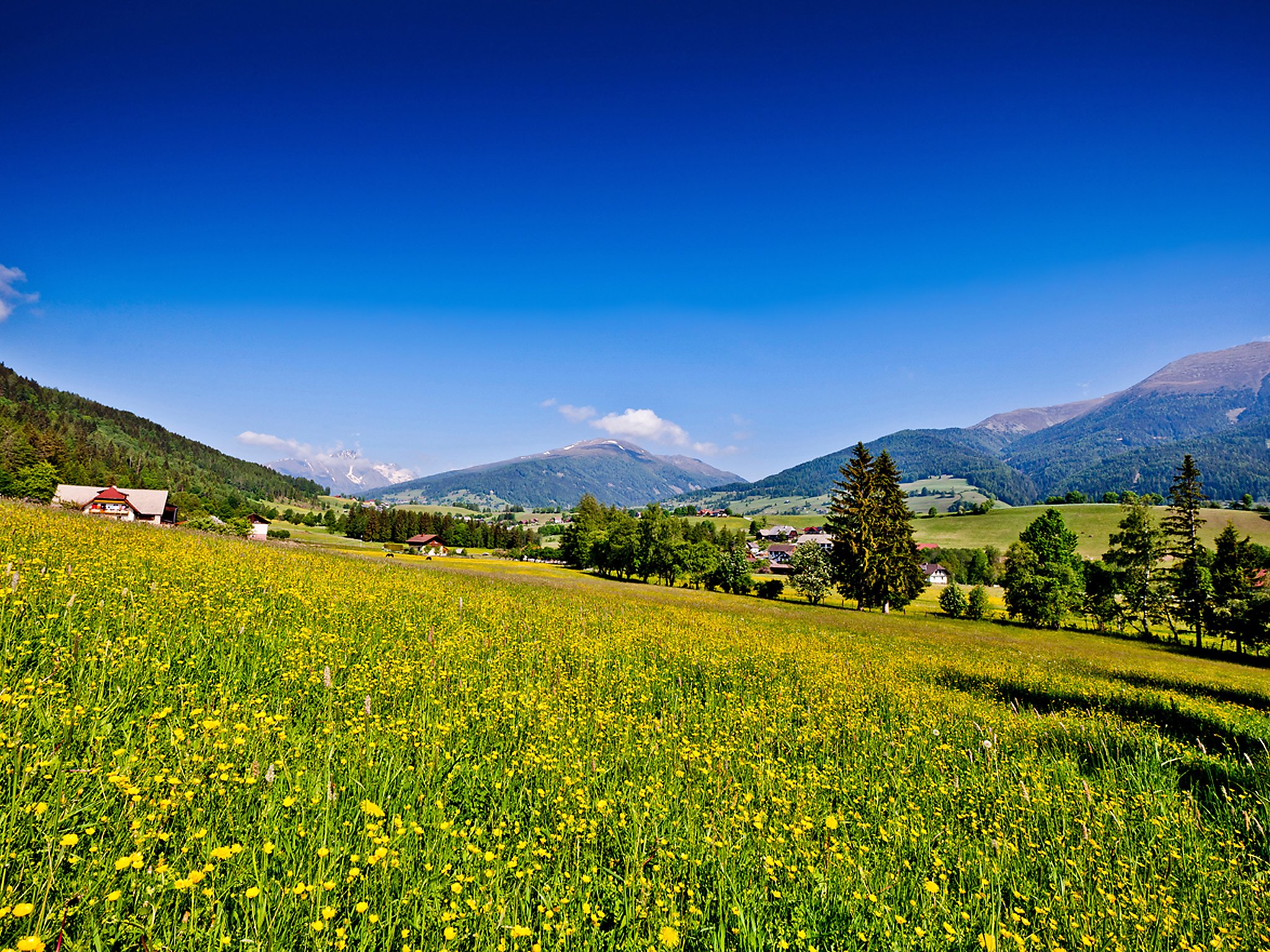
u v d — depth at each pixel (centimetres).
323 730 568
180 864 345
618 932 360
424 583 2172
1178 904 466
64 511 2425
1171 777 798
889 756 805
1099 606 5884
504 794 525
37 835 331
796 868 445
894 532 5962
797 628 3291
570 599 2764
